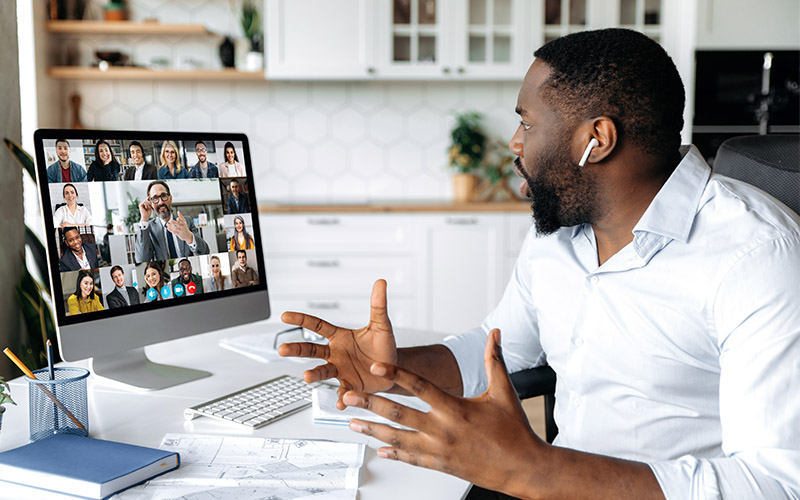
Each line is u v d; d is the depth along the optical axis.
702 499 0.73
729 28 3.33
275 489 0.82
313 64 3.49
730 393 0.84
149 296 1.27
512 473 0.70
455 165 3.79
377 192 3.89
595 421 1.08
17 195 1.55
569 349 1.11
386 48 3.49
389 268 3.40
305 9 3.46
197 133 1.38
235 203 1.45
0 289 1.49
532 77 1.01
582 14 3.52
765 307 0.84
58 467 0.83
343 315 3.41
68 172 1.16
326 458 0.91
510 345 1.34
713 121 3.37
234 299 1.42
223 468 0.88
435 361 1.21
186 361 1.43
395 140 3.87
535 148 1.01
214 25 3.75
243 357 1.46
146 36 3.72
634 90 0.94
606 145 0.95
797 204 1.20
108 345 1.20
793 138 1.27
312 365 1.41
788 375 0.80
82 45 3.69
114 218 1.22
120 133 1.24
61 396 0.97
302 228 3.36
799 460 0.75
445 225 3.38
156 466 0.85
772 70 3.33
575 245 1.14
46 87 3.50
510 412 0.71
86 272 1.17
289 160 3.85
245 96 3.80
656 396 1.02
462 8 3.49
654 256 1.00
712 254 0.95
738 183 1.02
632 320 1.02
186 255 1.34
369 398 0.69
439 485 0.85
